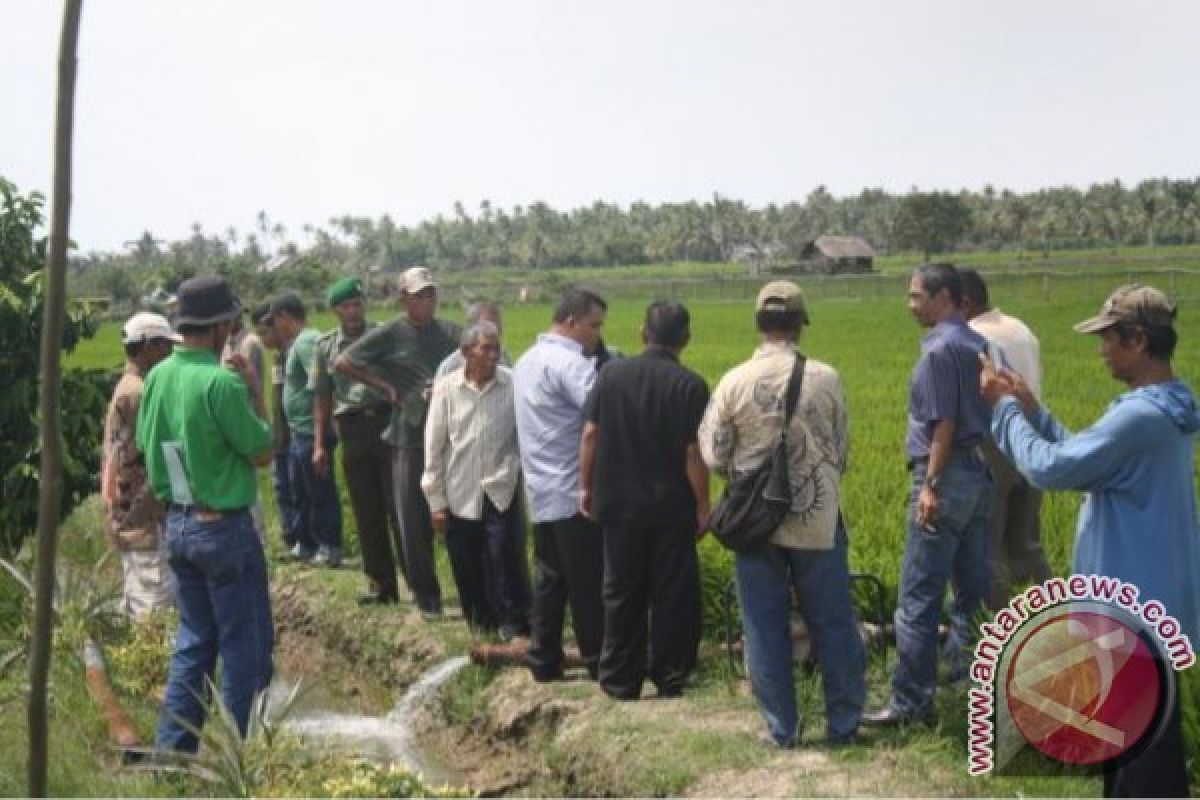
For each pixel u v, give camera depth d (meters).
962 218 125.50
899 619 6.47
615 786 6.48
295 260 64.94
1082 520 4.79
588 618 7.64
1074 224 150.12
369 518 9.67
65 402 9.86
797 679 7.19
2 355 9.66
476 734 7.80
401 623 9.27
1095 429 4.63
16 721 7.04
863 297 63.75
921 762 6.03
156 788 6.14
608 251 150.50
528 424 7.59
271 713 7.99
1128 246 142.50
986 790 5.71
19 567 9.07
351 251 150.75
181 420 6.43
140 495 8.15
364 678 9.20
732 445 6.21
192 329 6.54
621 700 7.24
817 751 6.29
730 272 114.44
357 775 5.88
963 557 6.51
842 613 6.30
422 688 8.35
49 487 3.53
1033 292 54.38
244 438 6.44
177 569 6.64
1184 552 4.59
